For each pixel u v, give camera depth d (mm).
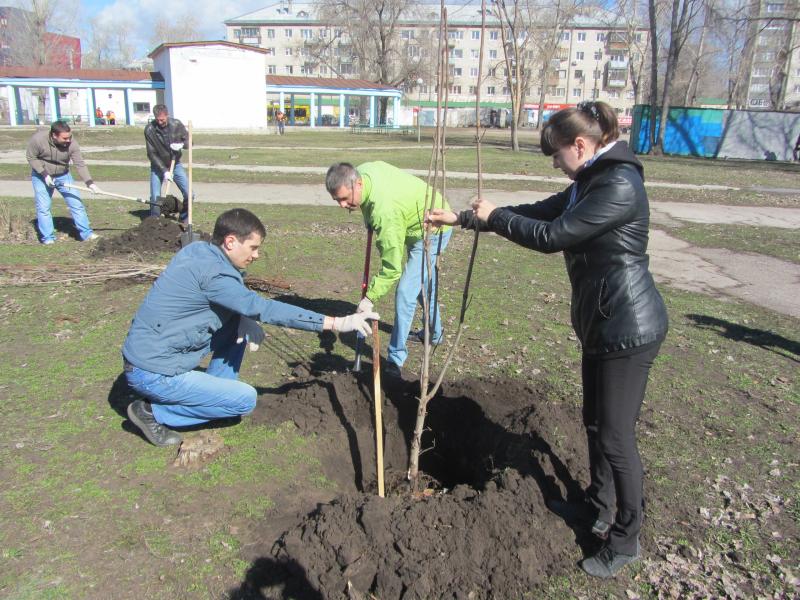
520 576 2717
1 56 73188
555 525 2986
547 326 5934
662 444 3877
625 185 2473
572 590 2697
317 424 3832
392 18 57594
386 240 4047
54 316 5684
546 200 3082
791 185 19500
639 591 2709
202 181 16031
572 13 34781
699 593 2697
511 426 3859
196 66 40406
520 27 22609
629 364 2594
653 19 30703
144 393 3438
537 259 8766
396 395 4223
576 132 2541
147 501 3152
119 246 7871
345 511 2938
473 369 4887
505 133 53500
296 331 5594
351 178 3910
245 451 3588
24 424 3828
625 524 2740
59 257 7629
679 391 4641
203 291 3312
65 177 8203
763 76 67875
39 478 3305
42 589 2592
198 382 3469
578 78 85750
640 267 2574
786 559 2914
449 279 7520
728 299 7285
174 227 8227
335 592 2611
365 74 61938
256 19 89750
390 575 2631
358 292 6793
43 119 51625
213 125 41750
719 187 18438
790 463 3705
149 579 2672
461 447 4141
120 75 44812
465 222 3045
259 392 4344
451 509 2977
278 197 13734
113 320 5613
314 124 57625
